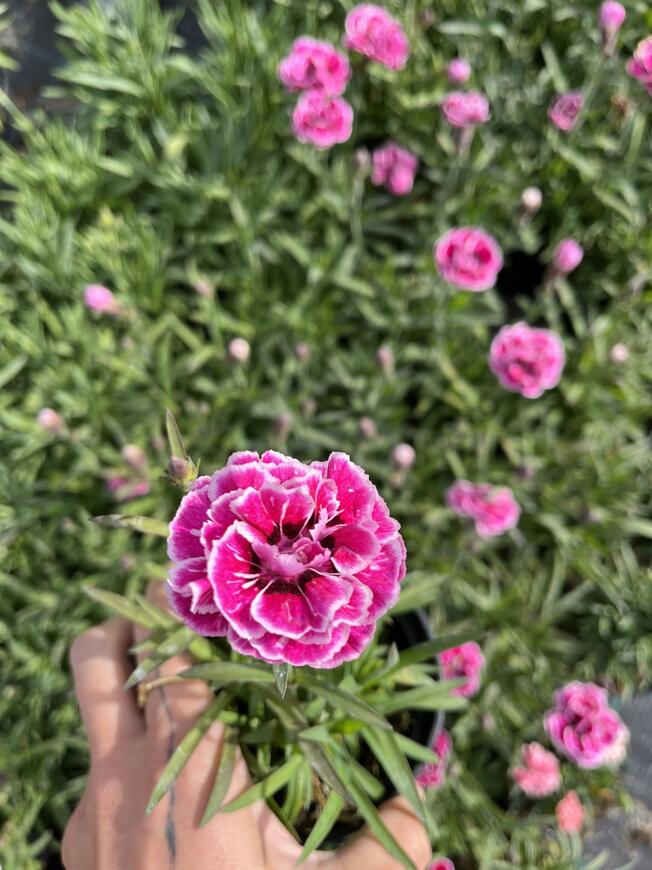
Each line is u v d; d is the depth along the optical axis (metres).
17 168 0.44
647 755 0.41
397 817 0.22
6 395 0.43
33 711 0.38
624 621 0.41
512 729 0.40
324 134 0.38
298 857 0.20
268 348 0.44
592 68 0.45
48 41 0.53
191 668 0.19
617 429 0.45
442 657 0.34
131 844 0.19
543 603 0.43
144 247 0.42
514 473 0.43
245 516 0.15
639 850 0.39
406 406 0.47
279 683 0.16
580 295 0.50
